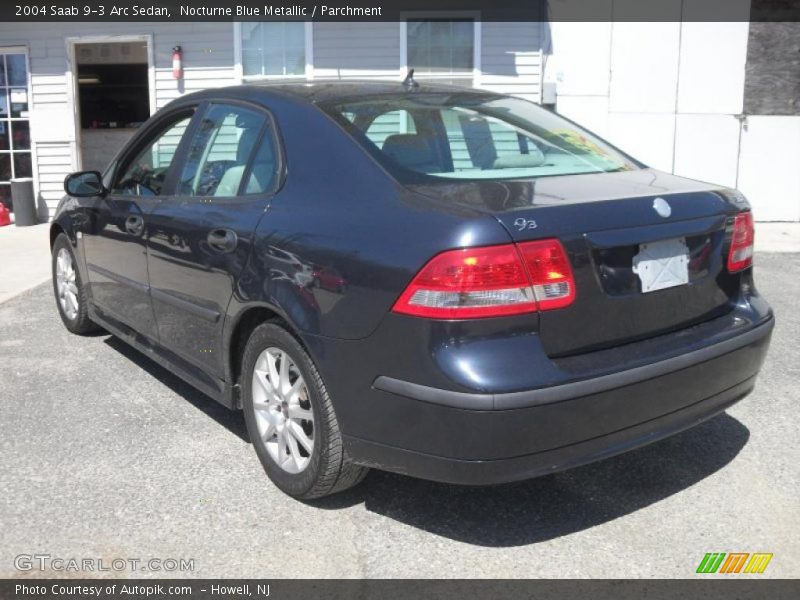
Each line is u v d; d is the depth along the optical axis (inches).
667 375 118.4
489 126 145.9
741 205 136.2
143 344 181.9
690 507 134.0
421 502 135.9
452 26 440.8
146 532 126.6
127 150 189.6
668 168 464.1
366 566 118.0
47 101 461.7
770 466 148.1
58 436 161.6
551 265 110.7
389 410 114.3
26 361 207.6
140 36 448.1
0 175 473.7
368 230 118.2
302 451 133.8
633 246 118.6
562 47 450.0
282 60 445.4
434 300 108.6
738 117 459.5
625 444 117.6
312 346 122.6
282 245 129.0
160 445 157.4
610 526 128.6
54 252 233.6
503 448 107.8
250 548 122.4
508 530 127.5
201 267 148.6
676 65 453.7
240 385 147.1
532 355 109.5
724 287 133.5
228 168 152.3
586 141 155.7
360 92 149.6
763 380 192.7
